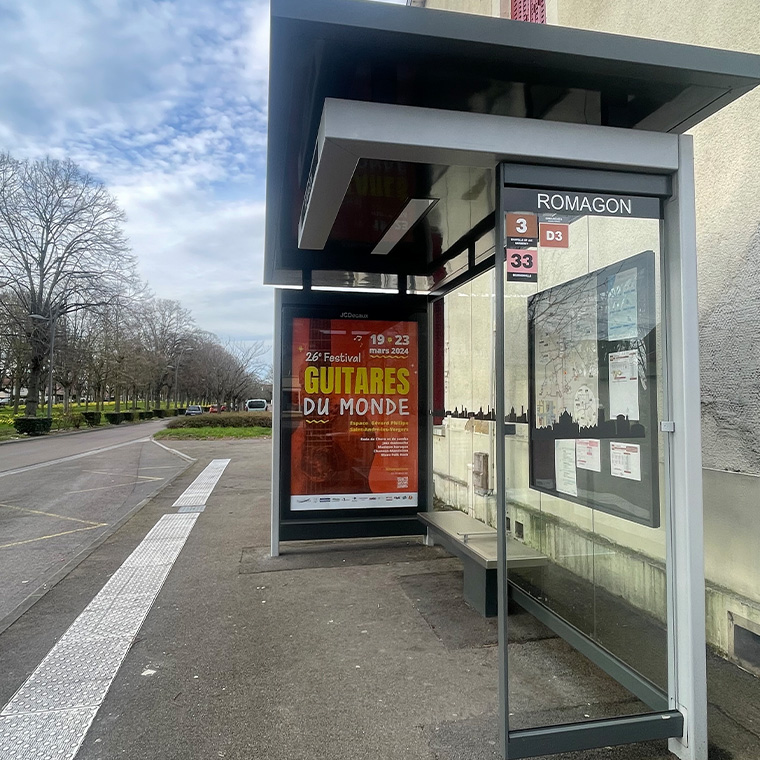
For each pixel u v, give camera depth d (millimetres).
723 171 3621
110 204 38812
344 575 5027
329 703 2887
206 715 2787
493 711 2791
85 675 3217
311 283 5664
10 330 38062
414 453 5812
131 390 67188
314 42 2227
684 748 2422
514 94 2602
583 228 2947
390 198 3623
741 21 3514
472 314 6324
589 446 3369
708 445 3631
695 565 2457
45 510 9203
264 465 14883
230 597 4500
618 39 2332
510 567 3771
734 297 3492
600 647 3064
